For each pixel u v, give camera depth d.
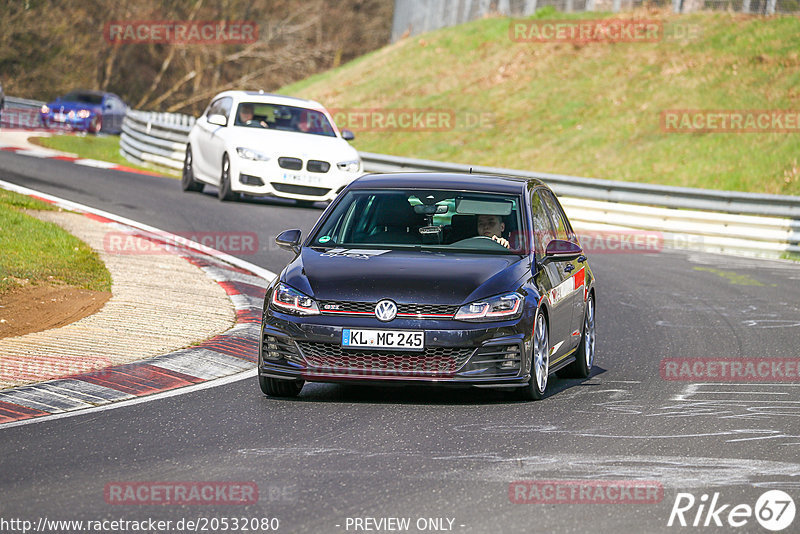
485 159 120.31
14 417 27.78
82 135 134.75
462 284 30.22
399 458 24.42
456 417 28.92
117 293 44.25
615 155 111.88
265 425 27.58
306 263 31.59
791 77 116.19
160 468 23.30
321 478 22.67
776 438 27.30
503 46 150.00
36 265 46.72
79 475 22.64
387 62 161.25
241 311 43.47
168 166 98.81
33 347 35.00
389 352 29.52
